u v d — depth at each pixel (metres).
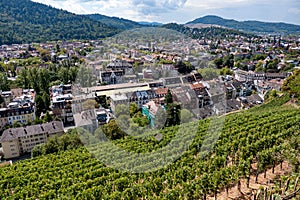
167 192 18.34
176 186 19.70
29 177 27.06
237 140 24.84
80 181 24.03
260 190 15.05
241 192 17.20
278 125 29.06
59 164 28.52
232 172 18.42
